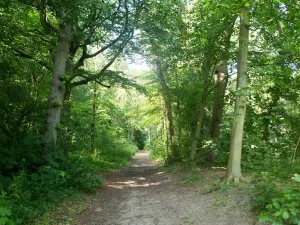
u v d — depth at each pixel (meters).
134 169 19.34
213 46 10.88
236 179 8.62
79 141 15.84
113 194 9.98
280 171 7.67
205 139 13.56
